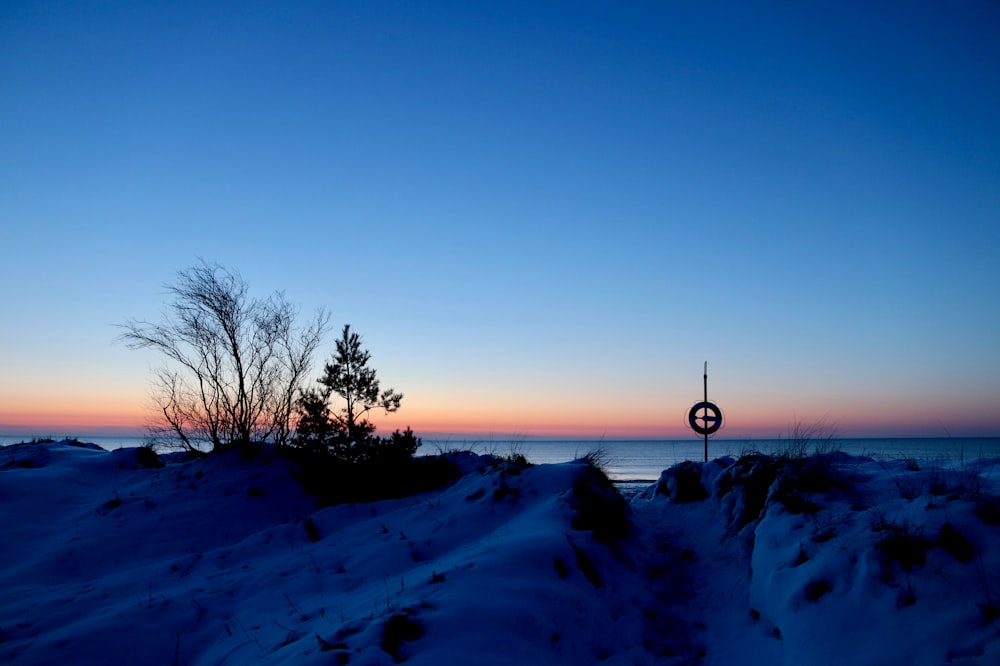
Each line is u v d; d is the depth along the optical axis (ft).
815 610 19.84
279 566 33.91
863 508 24.56
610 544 31.27
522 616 22.26
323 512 42.52
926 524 20.45
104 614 29.89
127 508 46.55
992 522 19.70
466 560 27.63
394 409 51.72
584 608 24.30
